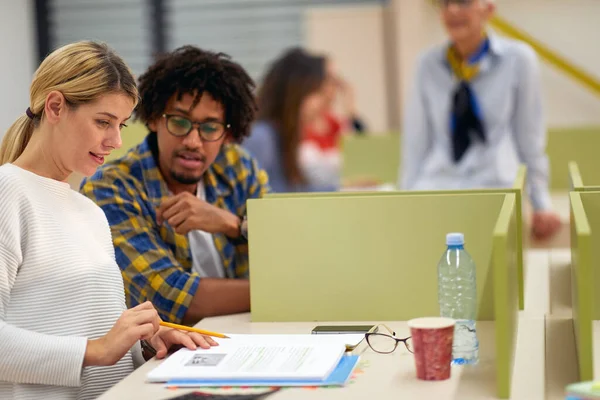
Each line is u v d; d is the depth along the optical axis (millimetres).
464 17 4055
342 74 7285
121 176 2555
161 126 2533
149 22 7965
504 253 1594
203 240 2658
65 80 1896
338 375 1691
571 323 2141
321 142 6453
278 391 1631
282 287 2305
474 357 1789
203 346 1911
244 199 2803
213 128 2535
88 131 1903
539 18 6824
